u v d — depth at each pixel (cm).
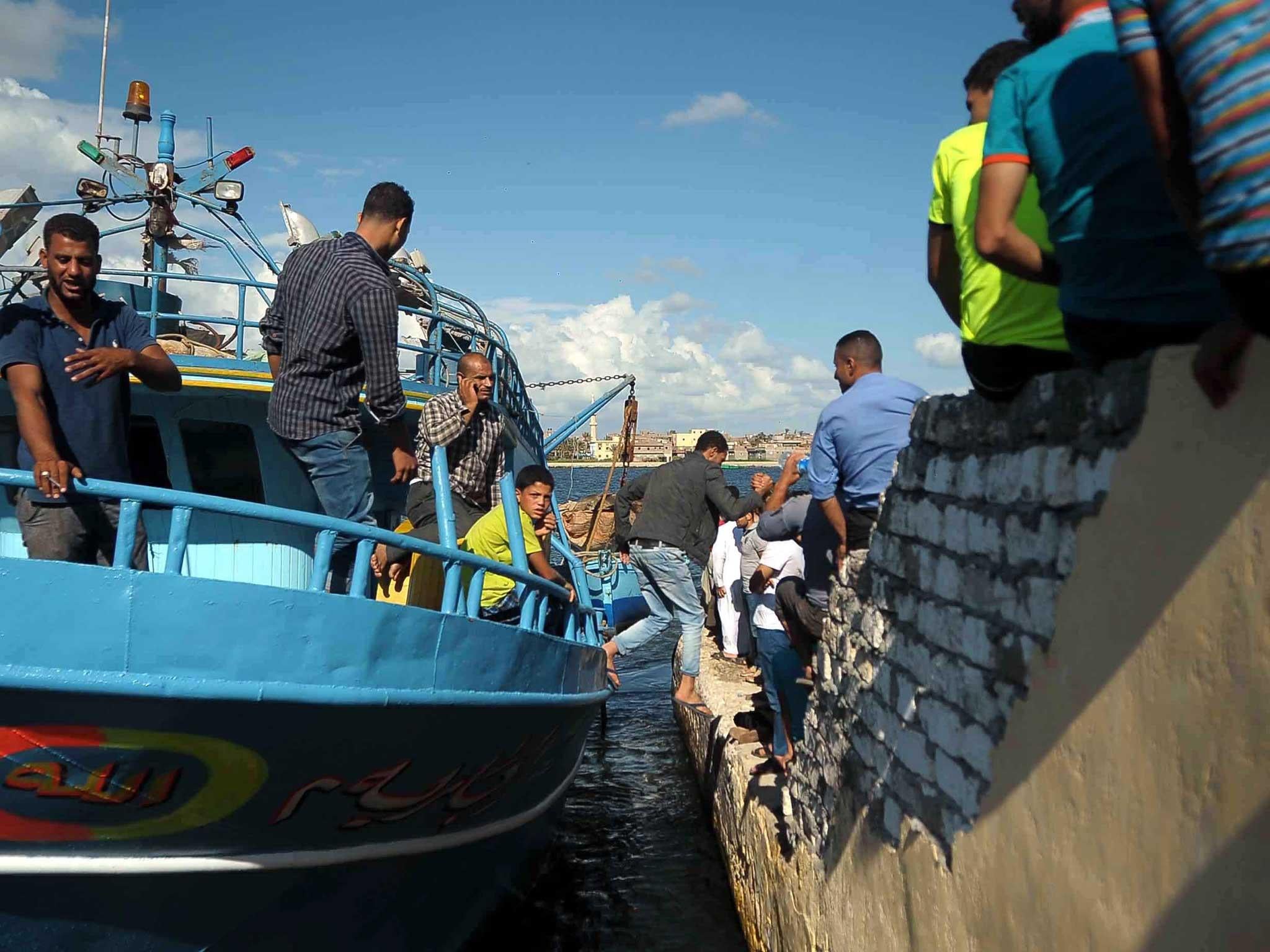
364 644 436
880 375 513
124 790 396
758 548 926
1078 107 253
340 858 486
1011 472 301
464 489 636
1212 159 173
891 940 387
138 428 632
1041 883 272
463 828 580
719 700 937
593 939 683
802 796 536
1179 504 217
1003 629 302
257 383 634
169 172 771
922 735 366
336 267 490
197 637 387
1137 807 229
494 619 650
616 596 1619
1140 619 230
